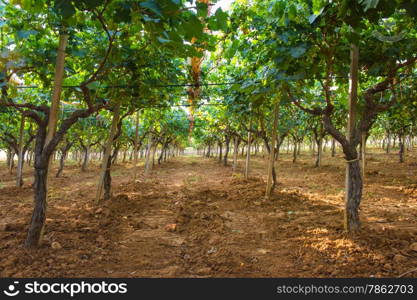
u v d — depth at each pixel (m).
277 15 3.42
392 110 7.20
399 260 3.45
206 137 22.75
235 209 6.70
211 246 4.27
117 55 3.78
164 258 3.84
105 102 5.51
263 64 4.96
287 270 3.43
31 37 4.14
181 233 4.91
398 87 5.96
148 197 7.92
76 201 7.47
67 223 5.11
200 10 1.85
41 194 3.90
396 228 4.85
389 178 10.62
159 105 7.36
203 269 3.42
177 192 8.86
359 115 5.12
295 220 5.61
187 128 19.95
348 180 4.52
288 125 13.74
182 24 1.87
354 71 4.36
